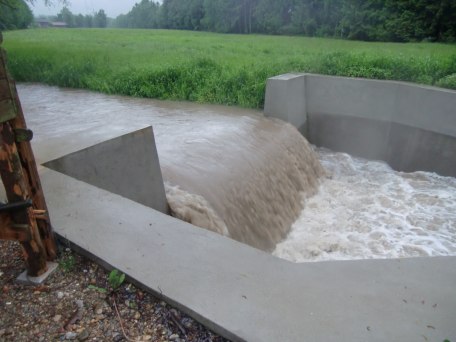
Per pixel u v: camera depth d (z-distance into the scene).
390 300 2.74
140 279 2.94
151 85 14.78
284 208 8.60
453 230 8.19
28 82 18.73
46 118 11.56
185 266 3.09
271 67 13.90
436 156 10.69
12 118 2.74
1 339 2.60
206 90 13.81
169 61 16.86
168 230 3.58
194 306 2.68
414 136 11.09
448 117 10.23
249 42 26.33
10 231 2.93
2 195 4.29
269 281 2.92
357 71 12.48
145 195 5.97
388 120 11.66
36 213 3.04
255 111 12.46
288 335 2.44
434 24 23.02
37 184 3.11
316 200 9.66
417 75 11.67
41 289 3.04
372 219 8.66
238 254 3.25
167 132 9.67
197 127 10.20
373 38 27.16
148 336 2.60
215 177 7.39
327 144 13.09
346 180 10.83
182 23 61.09
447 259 3.25
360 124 12.21
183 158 7.81
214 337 2.56
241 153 8.52
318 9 34.47
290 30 37.78
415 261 3.22
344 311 2.63
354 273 3.04
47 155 4.93
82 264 3.28
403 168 11.47
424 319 2.57
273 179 8.74
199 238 3.47
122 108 12.89
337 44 22.56
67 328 2.69
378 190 10.09
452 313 2.62
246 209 7.56
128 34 38.53
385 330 2.48
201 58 15.90
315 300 2.73
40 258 3.10
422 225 8.38
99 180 5.30
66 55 20.58
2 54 2.62
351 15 28.16
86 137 5.52
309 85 12.73
